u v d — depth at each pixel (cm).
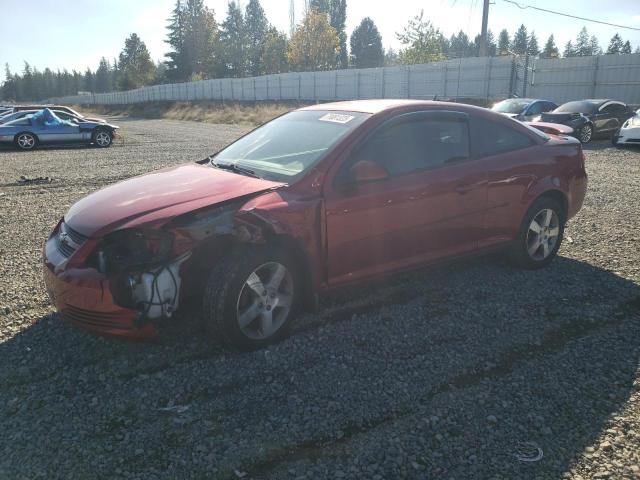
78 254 330
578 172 523
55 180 1071
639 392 306
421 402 297
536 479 239
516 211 477
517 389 310
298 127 441
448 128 444
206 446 262
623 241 595
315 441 265
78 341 369
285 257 356
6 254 563
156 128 3061
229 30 9500
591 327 388
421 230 418
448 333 380
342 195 376
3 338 373
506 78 3098
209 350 357
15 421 282
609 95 2764
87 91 16712
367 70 3953
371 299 440
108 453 257
